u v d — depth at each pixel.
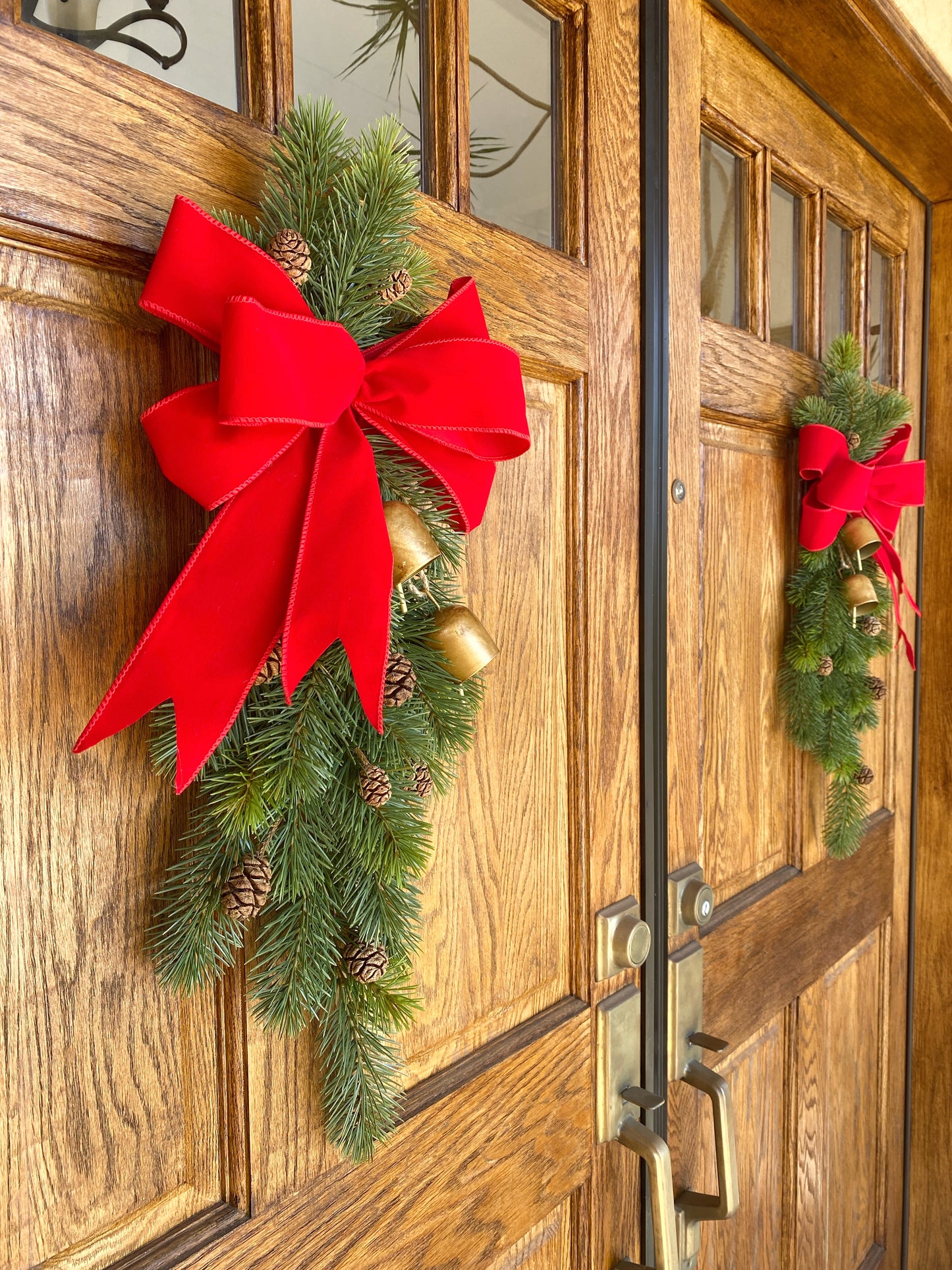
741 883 1.01
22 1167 0.45
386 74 0.59
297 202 0.47
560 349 0.71
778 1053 1.09
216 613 0.40
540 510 0.72
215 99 0.50
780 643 1.06
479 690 0.57
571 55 0.73
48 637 0.45
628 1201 0.83
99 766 0.46
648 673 0.82
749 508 0.99
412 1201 0.62
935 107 1.09
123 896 0.47
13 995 0.44
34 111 0.41
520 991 0.72
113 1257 0.48
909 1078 1.43
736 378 0.95
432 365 0.47
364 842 0.49
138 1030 0.48
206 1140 0.52
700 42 0.88
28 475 0.44
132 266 0.46
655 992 0.85
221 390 0.37
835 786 1.09
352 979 0.50
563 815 0.76
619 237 0.77
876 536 1.03
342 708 0.48
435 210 0.61
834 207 1.13
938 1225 1.41
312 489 0.43
